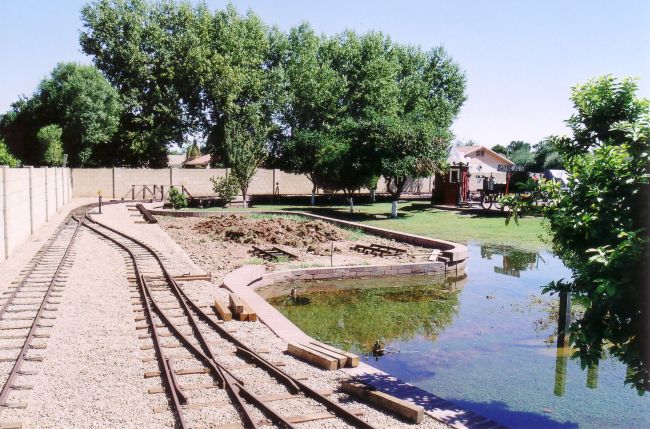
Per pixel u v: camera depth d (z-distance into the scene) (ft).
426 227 93.61
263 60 185.68
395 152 107.86
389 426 19.85
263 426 19.61
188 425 19.40
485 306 45.03
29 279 44.83
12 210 58.70
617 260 18.31
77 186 143.43
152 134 161.07
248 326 33.40
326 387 23.65
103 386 23.08
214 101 171.32
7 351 27.32
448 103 223.10
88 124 152.56
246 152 130.72
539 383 28.14
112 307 36.63
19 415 20.17
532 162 191.01
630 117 21.58
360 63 188.85
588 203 20.83
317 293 50.01
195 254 62.95
